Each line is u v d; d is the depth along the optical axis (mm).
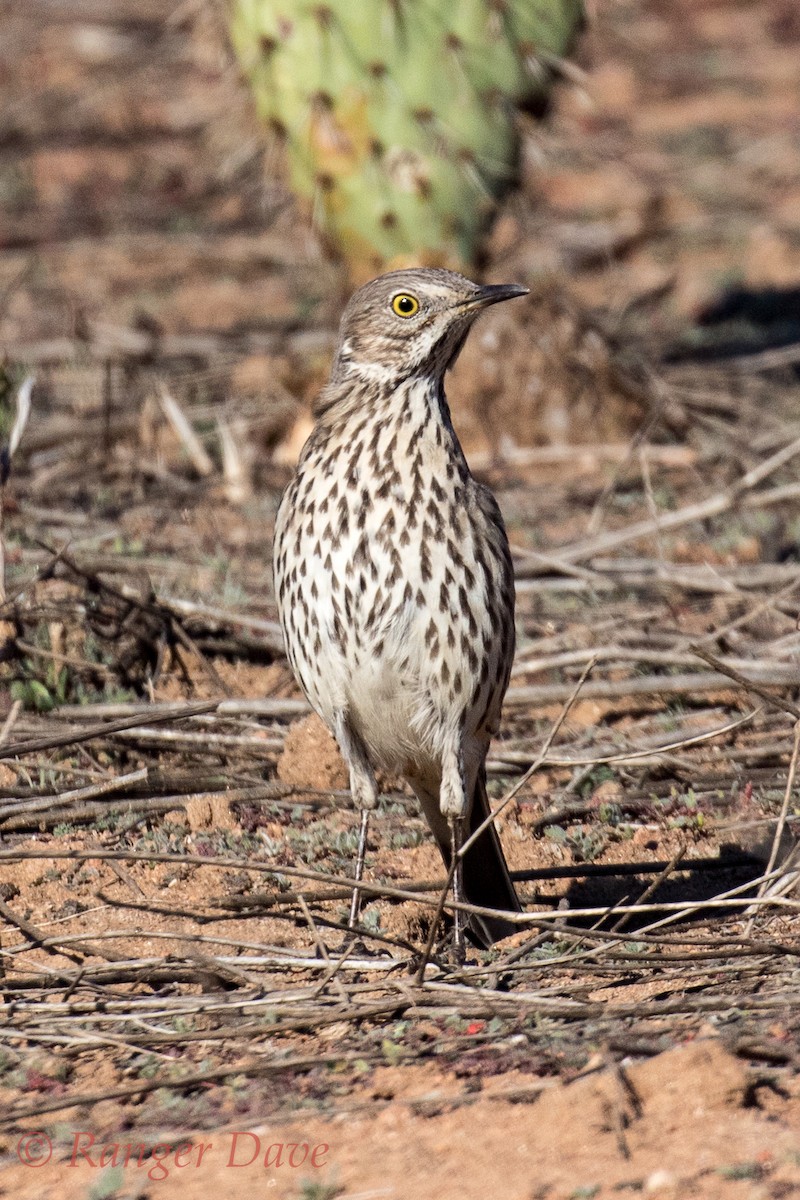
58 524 14758
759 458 16281
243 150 16219
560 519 15203
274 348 19719
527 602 13398
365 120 14867
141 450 16891
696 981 8016
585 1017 7594
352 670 8711
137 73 33625
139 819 10180
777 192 28031
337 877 8383
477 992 7832
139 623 11938
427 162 14984
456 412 16922
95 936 8289
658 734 11398
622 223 25906
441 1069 7211
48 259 25156
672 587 13367
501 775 10906
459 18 14758
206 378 19031
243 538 14797
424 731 8773
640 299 22734
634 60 34969
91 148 30266
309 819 10391
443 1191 6266
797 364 19703
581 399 17000
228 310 22625
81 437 16984
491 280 18625
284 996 7906
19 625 11711
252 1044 7609
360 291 9062
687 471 16438
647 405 17328
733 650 12109
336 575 8594
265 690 11883
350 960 8297
